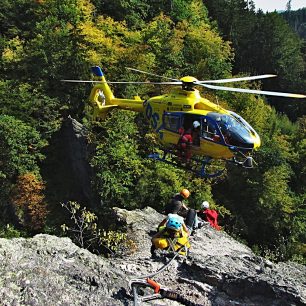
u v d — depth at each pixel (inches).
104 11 2258.9
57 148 1482.5
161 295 257.6
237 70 2876.5
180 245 352.8
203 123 477.4
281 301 275.9
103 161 1226.0
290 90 2881.4
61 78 1574.8
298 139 1942.7
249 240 1526.8
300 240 1530.5
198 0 2810.0
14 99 1498.5
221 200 1533.0
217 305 286.7
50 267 267.3
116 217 684.7
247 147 462.6
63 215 1288.1
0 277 244.1
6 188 1305.4
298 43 3304.6
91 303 244.8
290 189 1724.9
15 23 2084.2
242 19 3065.9
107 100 658.2
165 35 1953.7
